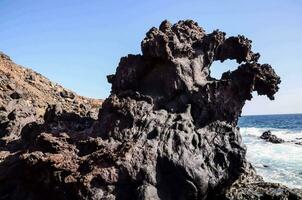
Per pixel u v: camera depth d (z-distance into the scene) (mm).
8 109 24625
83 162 13109
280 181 20469
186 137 14195
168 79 16062
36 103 32219
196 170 13484
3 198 13906
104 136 14570
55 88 43125
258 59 17984
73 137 14812
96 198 11945
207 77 17062
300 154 30750
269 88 16203
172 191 13234
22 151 14742
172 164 13336
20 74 42219
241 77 16031
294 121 112438
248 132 61281
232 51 17641
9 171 13781
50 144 14047
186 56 16703
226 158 14391
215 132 15211
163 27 17938
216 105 15602
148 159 13102
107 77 18344
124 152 13023
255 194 14000
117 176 12477
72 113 17969
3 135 21984
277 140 42500
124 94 16156
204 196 13820
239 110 16141
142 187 12555
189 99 15789
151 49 15938
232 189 14477
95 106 41406
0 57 44688
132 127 14578
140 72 16828
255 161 27234
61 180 12539
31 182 13492
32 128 18156
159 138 14039
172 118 14992
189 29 17906
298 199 13664
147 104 15430
